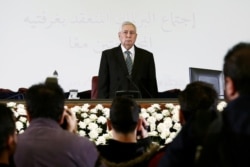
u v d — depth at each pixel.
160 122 5.65
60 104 3.36
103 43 11.88
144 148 3.54
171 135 5.20
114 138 3.54
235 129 2.38
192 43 12.11
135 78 8.02
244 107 2.41
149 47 11.98
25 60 11.71
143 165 3.41
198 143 2.68
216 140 2.48
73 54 11.81
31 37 11.73
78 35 11.84
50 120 3.30
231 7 12.20
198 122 2.73
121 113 3.46
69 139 3.20
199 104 3.21
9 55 11.68
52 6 11.76
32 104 3.31
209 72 7.24
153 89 8.15
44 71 11.76
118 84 8.02
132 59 8.26
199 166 2.53
